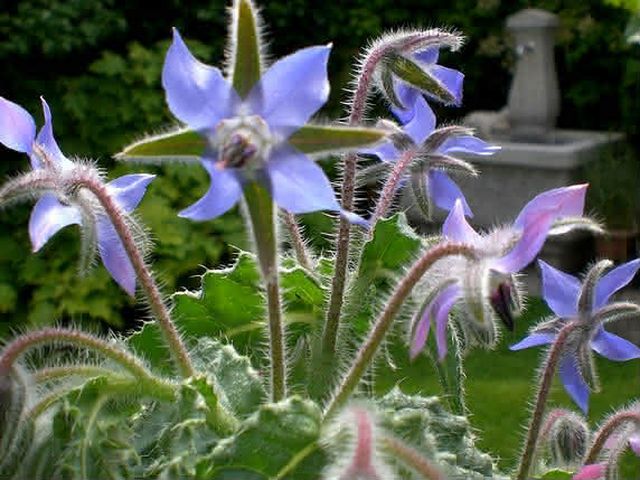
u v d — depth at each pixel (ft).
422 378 1.36
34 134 0.37
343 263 0.41
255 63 0.31
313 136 0.31
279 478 0.32
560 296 0.42
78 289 1.61
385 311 0.35
